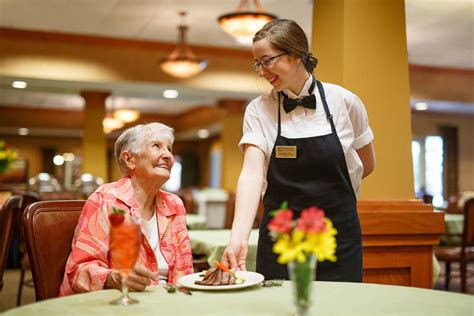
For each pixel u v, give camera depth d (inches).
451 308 58.1
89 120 478.3
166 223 91.9
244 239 81.9
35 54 366.9
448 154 650.2
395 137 137.0
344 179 87.0
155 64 392.2
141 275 67.7
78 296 63.5
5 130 792.3
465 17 313.4
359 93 134.8
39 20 339.3
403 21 140.1
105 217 84.7
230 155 510.0
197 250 153.1
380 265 130.9
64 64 372.8
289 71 84.3
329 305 59.2
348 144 88.0
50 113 750.5
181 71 347.9
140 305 59.0
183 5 301.0
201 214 442.6
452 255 230.2
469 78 470.6
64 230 89.1
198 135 873.5
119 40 382.9
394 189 136.4
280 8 300.5
